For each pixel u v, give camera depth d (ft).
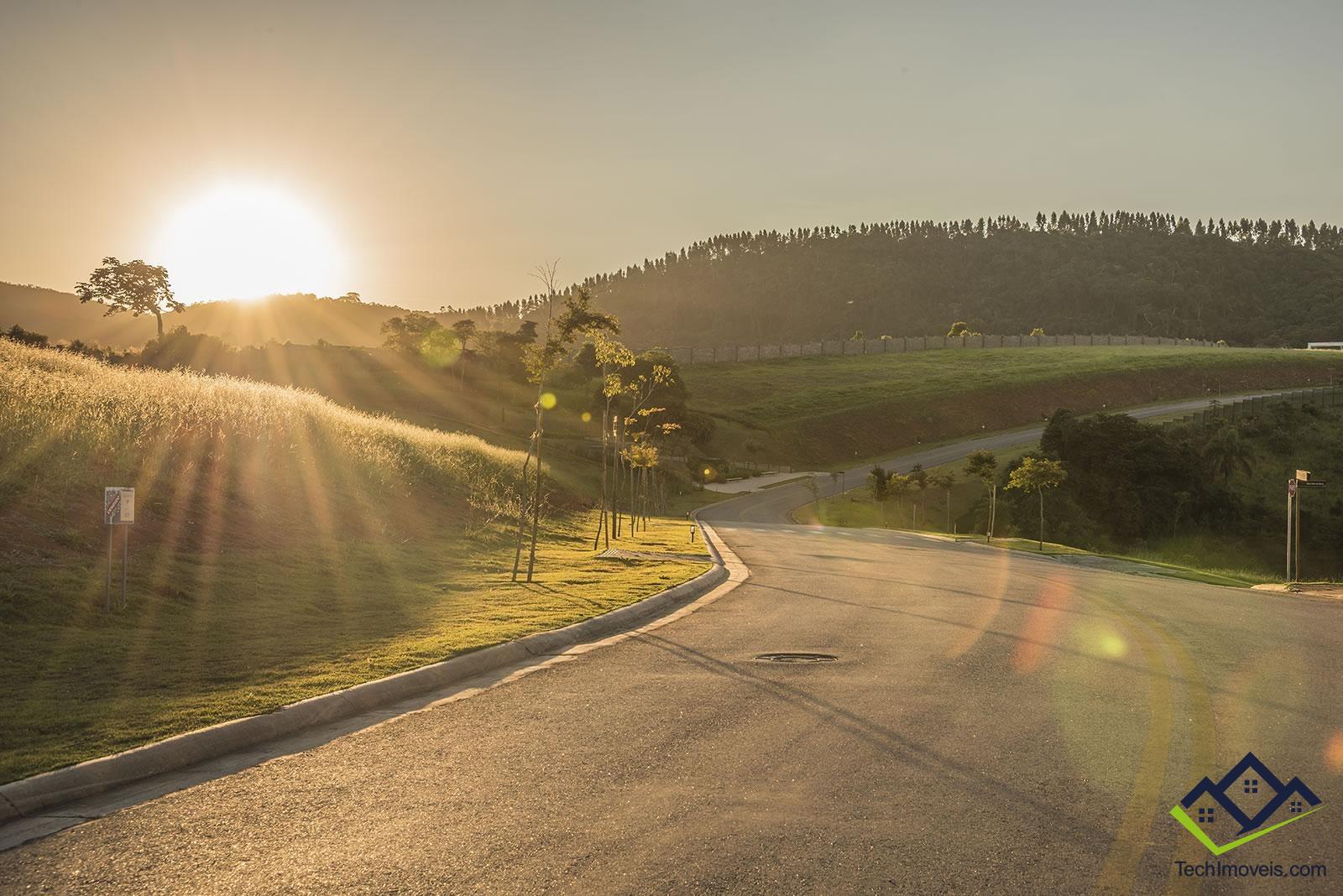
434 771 19.35
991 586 63.26
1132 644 36.63
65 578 39.04
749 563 83.46
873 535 169.37
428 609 43.78
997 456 364.38
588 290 67.36
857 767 19.40
